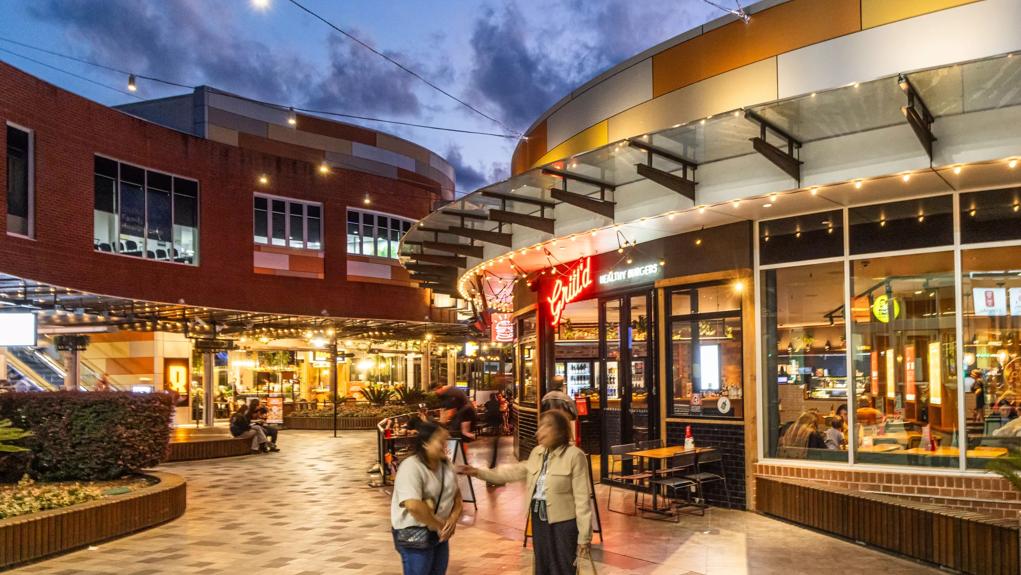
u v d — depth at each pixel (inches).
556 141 583.2
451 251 618.2
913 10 375.6
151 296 980.6
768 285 438.6
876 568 311.1
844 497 361.4
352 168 1331.2
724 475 446.0
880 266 398.6
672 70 469.7
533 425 682.2
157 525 430.0
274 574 323.6
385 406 1280.8
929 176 348.5
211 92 1135.0
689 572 310.0
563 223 506.0
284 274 1170.6
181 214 1039.0
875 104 314.0
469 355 1402.6
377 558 352.2
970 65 269.7
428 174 1513.3
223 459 786.2
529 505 255.3
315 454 834.8
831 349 413.7
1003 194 365.7
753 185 390.6
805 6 410.3
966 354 371.2
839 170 359.9
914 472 375.2
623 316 529.3
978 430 366.6
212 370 1115.3
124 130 949.8
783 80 415.5
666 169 422.0
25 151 807.1
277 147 1222.3
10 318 696.4
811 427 418.3
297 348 1379.2
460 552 355.6
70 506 378.6
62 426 459.2
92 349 1236.5
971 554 296.2
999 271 366.9
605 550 346.9
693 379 472.4
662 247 492.1
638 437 516.4
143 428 477.4
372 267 1284.4
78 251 868.0
